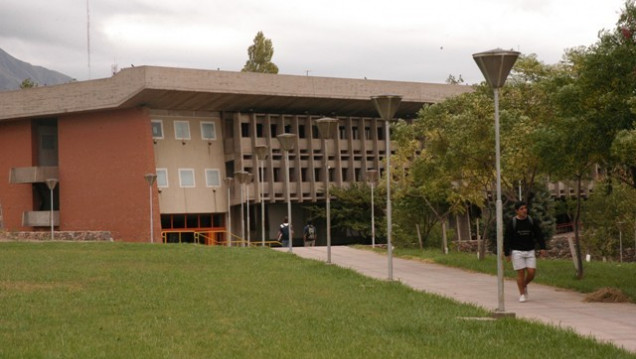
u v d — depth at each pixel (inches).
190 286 788.6
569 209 2379.4
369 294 741.9
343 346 472.1
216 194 2571.4
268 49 3046.3
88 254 1221.1
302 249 1524.4
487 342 486.9
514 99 1154.0
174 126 2529.5
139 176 2434.8
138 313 604.7
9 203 2630.4
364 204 2596.0
